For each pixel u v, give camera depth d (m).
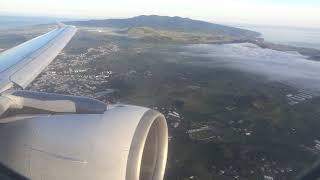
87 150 6.79
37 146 7.04
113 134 6.81
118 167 6.64
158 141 7.52
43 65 14.09
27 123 7.29
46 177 7.00
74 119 7.20
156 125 7.48
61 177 6.91
